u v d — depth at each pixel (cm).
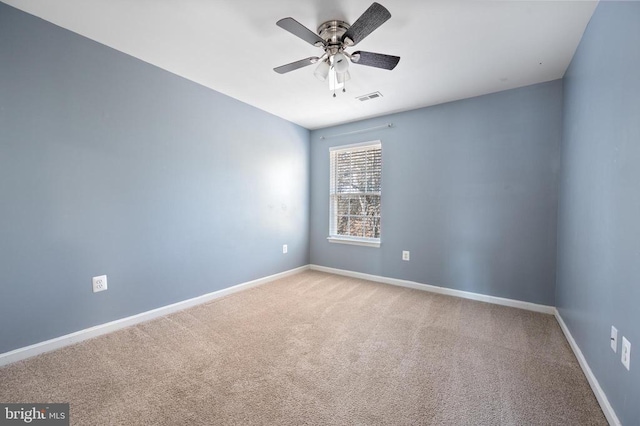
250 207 354
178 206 278
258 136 362
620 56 137
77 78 209
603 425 137
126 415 141
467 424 136
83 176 214
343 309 284
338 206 429
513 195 291
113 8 178
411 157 354
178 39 212
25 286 189
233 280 335
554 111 270
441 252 335
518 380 170
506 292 297
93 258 221
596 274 164
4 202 180
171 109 268
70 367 181
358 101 329
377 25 161
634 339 119
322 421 138
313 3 170
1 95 177
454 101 323
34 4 176
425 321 255
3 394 155
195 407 147
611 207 145
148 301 256
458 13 176
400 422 137
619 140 137
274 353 200
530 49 217
